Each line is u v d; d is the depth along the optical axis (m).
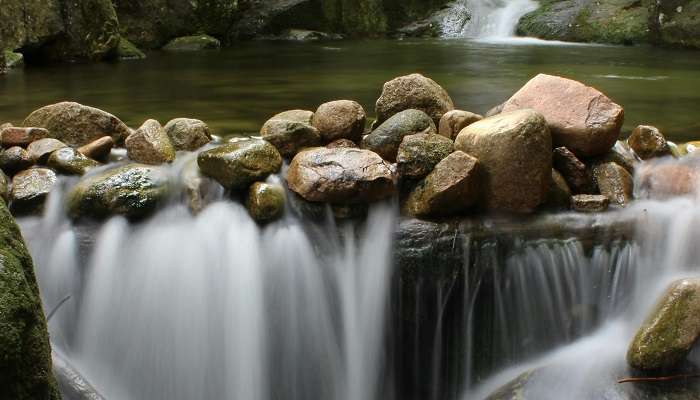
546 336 4.06
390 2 17.34
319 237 3.91
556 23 15.63
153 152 4.27
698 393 3.38
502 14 16.94
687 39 13.21
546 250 3.99
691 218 4.08
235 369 3.86
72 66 10.65
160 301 3.88
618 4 15.23
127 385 3.90
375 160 3.95
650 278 4.08
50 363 2.54
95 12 11.52
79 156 4.22
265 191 3.87
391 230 3.93
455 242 3.92
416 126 4.37
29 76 9.30
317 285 3.91
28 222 3.93
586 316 4.06
